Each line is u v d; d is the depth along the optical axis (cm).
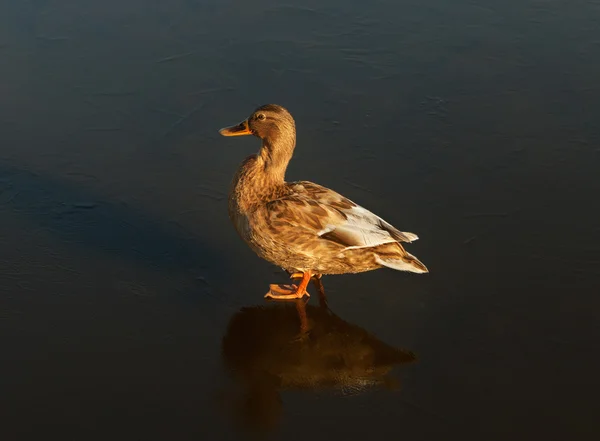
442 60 976
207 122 871
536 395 571
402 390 577
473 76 949
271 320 642
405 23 1045
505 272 681
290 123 656
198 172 805
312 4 1085
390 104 904
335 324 639
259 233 646
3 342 603
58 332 617
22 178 782
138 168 806
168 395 568
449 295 661
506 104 902
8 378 573
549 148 835
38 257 691
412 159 822
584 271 680
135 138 845
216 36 1012
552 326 629
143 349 606
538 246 708
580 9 1075
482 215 746
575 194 771
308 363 602
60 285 663
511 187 782
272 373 592
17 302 642
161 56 971
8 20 1016
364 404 565
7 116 860
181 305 652
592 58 977
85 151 823
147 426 541
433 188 782
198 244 720
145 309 645
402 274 691
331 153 829
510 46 1000
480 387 578
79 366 588
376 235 632
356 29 1033
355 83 937
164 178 795
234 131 669
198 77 939
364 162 816
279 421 549
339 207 652
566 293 659
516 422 550
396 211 750
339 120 878
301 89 924
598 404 564
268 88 924
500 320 635
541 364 596
